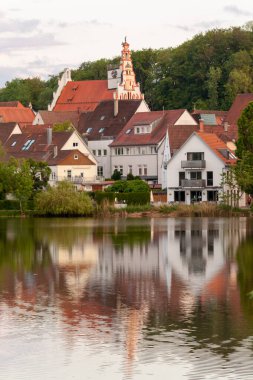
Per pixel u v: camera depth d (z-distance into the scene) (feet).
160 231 452.35
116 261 320.91
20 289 258.98
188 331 205.26
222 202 610.65
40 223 532.73
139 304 234.58
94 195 646.74
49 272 293.64
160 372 179.01
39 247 373.81
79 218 588.09
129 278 278.26
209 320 215.10
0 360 186.50
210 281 270.46
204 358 185.88
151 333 203.92
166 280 273.54
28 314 223.51
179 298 242.37
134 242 392.47
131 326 210.38
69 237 422.00
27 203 634.02
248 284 263.90
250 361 183.73
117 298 243.19
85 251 355.97
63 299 242.58
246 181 570.05
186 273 287.69
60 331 206.69
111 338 200.64
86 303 236.63
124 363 184.03
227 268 298.35
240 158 597.52
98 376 177.88
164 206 604.90
